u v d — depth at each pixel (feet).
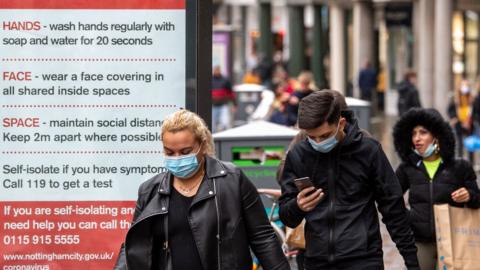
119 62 35.96
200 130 28.48
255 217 29.30
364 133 33.45
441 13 161.07
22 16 35.73
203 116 35.99
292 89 136.67
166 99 36.09
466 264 38.81
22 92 35.86
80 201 36.06
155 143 36.14
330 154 32.83
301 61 255.09
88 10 35.83
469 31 208.64
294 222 33.12
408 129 40.47
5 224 35.96
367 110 79.00
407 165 40.81
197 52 35.78
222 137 58.18
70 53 35.88
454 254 38.88
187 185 28.84
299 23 254.68
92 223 36.11
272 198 50.70
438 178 40.19
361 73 188.85
